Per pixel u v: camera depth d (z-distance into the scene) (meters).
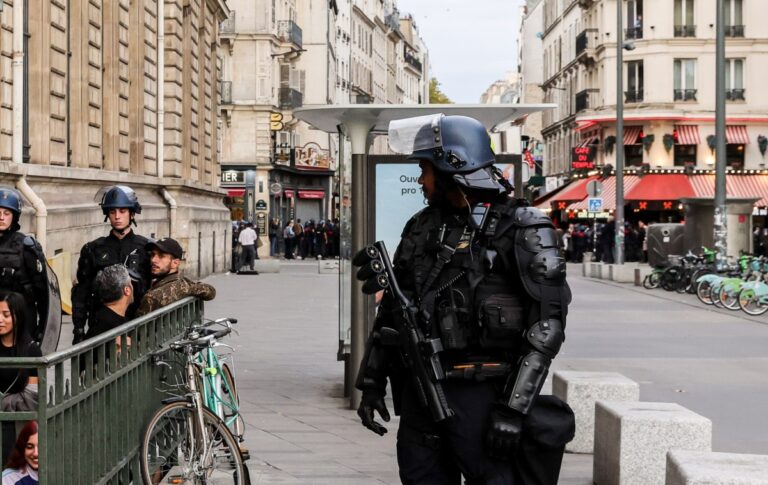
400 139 4.83
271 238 57.25
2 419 4.71
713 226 32.06
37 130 19.03
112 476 5.96
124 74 25.28
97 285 7.36
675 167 55.50
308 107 10.60
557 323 4.46
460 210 4.69
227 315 21.47
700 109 55.91
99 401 5.70
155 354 6.93
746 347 17.00
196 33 34.28
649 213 55.59
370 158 10.67
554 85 78.88
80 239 20.66
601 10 60.03
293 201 65.94
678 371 14.18
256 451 8.84
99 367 5.73
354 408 10.84
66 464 5.07
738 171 55.00
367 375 4.88
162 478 6.58
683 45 55.88
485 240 4.57
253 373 13.41
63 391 4.99
